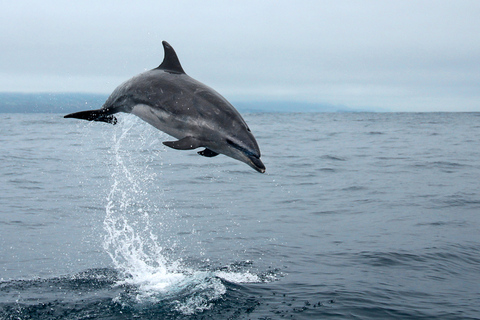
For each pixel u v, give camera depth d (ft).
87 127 137.08
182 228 35.35
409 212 40.34
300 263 27.71
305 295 22.95
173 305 22.13
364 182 55.42
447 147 97.35
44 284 24.76
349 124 196.24
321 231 34.55
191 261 28.22
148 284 24.79
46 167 62.54
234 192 48.96
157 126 17.75
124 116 23.09
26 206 41.42
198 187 51.34
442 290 23.62
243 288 23.97
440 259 28.19
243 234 33.76
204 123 16.84
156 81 17.90
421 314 20.85
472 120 239.71
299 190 50.42
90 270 26.78
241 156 16.66
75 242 31.86
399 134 135.74
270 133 134.82
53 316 21.09
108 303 22.43
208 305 22.02
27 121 181.06
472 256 28.86
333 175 60.70
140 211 40.34
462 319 20.35
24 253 29.58
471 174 61.77
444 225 36.06
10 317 20.98
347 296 22.71
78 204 42.45
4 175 56.34
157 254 29.53
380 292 23.25
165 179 55.83
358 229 35.04
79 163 66.28
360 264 27.40
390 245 30.89
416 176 60.08
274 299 22.56
